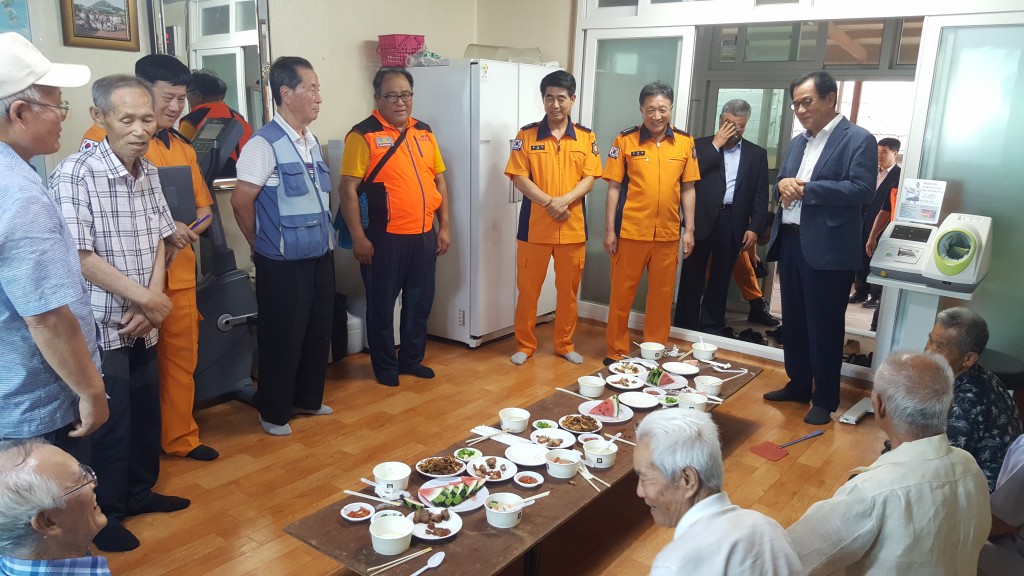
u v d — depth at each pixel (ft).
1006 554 5.63
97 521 3.91
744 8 13.28
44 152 5.12
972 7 11.06
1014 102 11.07
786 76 17.10
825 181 10.10
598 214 16.17
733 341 14.46
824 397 11.17
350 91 14.01
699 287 15.15
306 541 5.85
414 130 11.87
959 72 11.44
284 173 9.44
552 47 16.07
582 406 8.79
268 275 9.70
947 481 4.46
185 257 8.77
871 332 17.03
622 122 15.48
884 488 4.42
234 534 7.79
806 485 9.17
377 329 12.13
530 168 12.67
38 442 3.84
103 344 7.09
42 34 9.32
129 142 6.91
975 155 11.51
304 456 9.63
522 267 13.25
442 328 14.70
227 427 10.51
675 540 4.04
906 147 12.00
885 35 17.63
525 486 6.77
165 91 8.54
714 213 14.42
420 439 10.20
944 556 4.42
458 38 16.65
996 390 6.63
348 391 12.02
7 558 3.62
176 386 9.12
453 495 6.39
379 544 5.66
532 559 6.63
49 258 4.83
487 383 12.46
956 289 10.39
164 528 7.86
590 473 7.12
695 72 18.38
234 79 11.73
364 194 11.64
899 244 10.98
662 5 14.29
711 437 4.17
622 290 13.17
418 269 12.22
